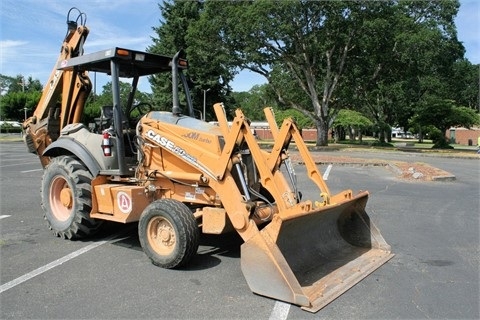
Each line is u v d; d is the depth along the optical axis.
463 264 5.57
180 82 6.83
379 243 5.95
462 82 56.78
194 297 4.46
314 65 36.06
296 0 28.56
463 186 12.42
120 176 6.27
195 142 5.55
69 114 7.40
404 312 4.18
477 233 7.12
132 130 6.62
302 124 52.28
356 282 4.84
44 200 6.84
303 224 5.05
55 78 7.60
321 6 30.19
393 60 34.53
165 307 4.23
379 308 4.25
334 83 35.38
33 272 5.19
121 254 5.88
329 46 34.22
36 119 7.80
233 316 4.04
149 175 5.93
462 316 4.11
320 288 4.62
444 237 6.87
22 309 4.20
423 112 37.06
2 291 4.63
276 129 5.69
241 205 4.96
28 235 6.86
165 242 5.30
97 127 6.90
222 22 31.67
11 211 8.71
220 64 34.41
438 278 5.07
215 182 5.24
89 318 4.02
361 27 31.06
